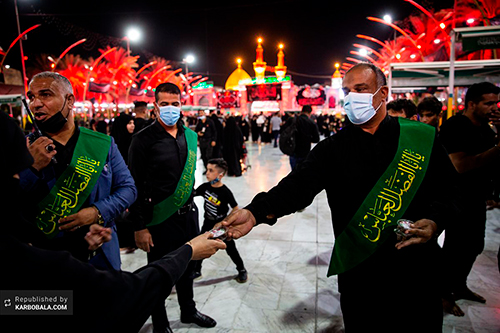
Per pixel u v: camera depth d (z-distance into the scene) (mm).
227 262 4023
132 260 4086
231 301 3189
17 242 784
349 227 1709
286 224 5285
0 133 810
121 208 1977
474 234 2887
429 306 1612
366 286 1661
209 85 44312
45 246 1745
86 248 1809
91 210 1798
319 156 1779
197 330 2781
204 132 9352
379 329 1639
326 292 3311
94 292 819
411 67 6828
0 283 737
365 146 1720
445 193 1690
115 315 842
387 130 1743
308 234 4840
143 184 2703
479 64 6414
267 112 36625
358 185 1690
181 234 2783
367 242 1668
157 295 962
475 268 3676
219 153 9695
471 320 2805
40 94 1775
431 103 3357
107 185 2002
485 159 2611
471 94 2822
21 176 1705
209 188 3713
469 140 2723
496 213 5469
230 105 28234
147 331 2828
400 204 1650
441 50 22547
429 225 1519
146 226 2730
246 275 3561
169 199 2701
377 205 1664
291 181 1727
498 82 7355
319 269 3785
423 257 1635
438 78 7570
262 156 13789
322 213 5824
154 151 2672
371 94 1685
